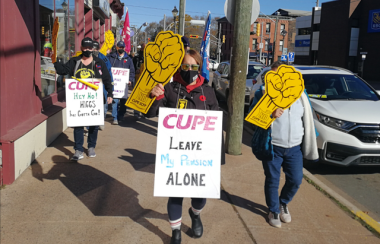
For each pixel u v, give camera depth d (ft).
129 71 27.81
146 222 11.89
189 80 9.85
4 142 14.02
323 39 148.77
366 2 132.98
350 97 21.34
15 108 15.84
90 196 13.71
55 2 23.95
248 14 18.39
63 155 18.45
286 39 233.14
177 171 9.81
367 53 134.00
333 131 18.06
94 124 17.60
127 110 36.47
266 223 12.42
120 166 17.42
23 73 16.71
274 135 11.87
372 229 12.39
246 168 18.06
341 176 19.34
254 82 32.68
